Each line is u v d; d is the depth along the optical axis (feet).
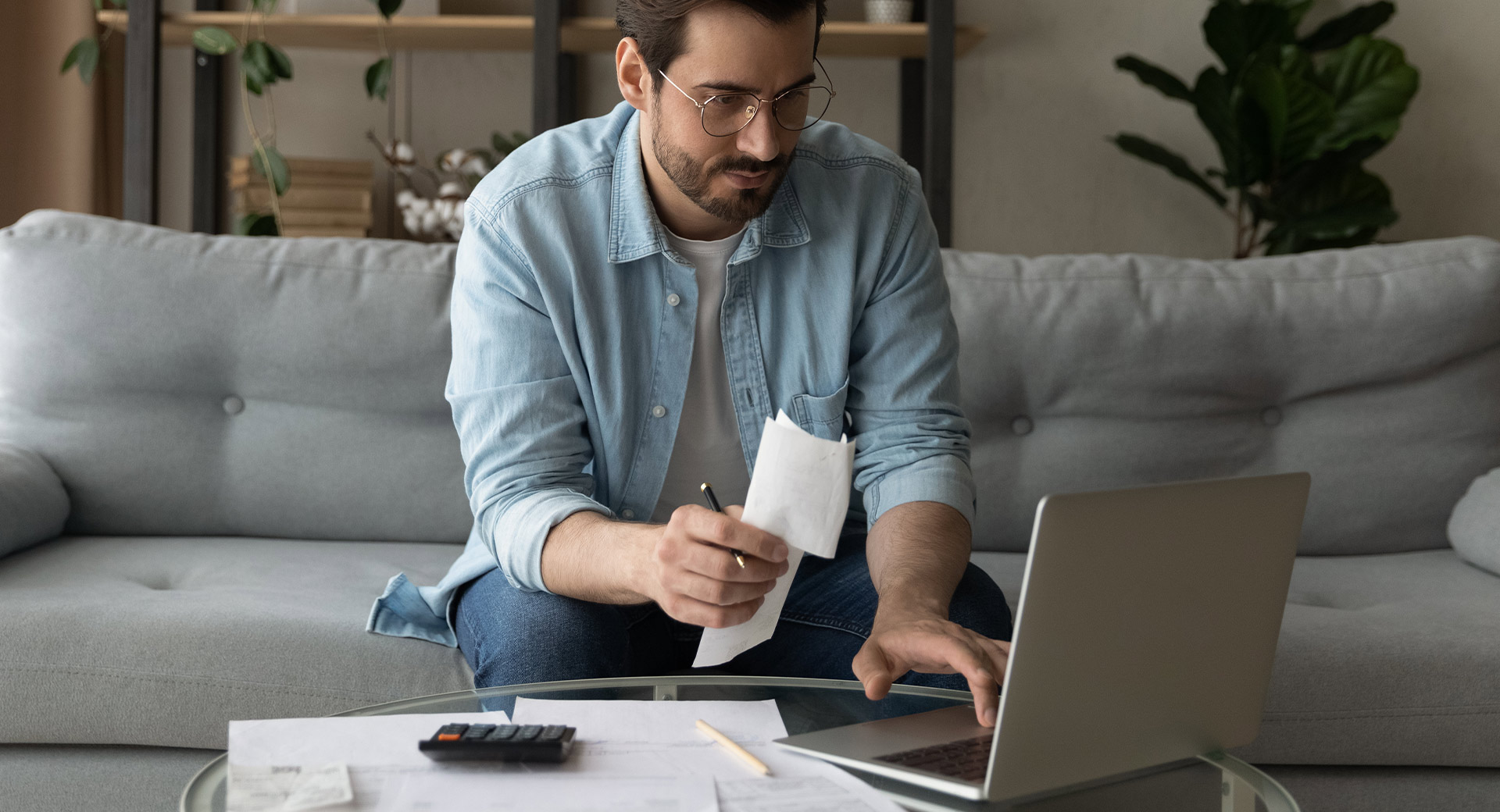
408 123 10.00
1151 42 10.27
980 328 5.54
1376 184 9.23
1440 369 5.63
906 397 3.86
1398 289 5.58
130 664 3.69
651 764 2.21
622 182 3.75
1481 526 5.00
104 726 3.68
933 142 8.55
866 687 2.61
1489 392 5.62
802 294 3.86
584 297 3.67
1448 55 10.07
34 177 8.85
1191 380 5.54
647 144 3.66
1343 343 5.54
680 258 3.71
